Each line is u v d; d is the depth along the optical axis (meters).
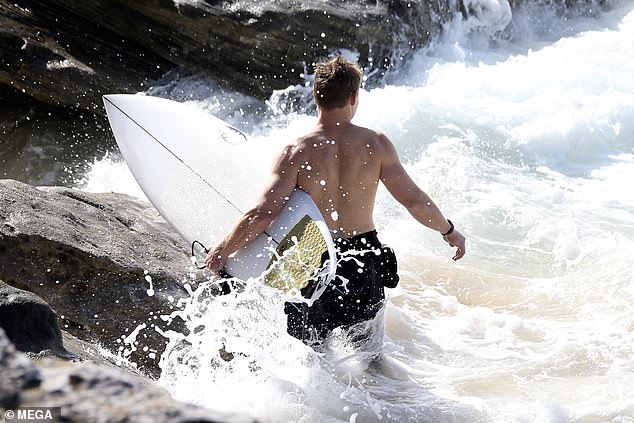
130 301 7.21
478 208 10.89
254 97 15.12
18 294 5.73
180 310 7.26
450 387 6.98
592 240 10.00
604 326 8.16
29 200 7.83
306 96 15.19
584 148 12.95
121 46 15.20
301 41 15.19
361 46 15.55
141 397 2.71
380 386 6.93
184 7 14.87
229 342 6.87
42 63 14.11
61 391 2.67
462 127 12.99
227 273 6.99
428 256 9.77
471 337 7.98
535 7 19.52
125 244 7.81
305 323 7.00
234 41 15.09
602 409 6.52
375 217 10.77
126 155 8.56
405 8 16.11
